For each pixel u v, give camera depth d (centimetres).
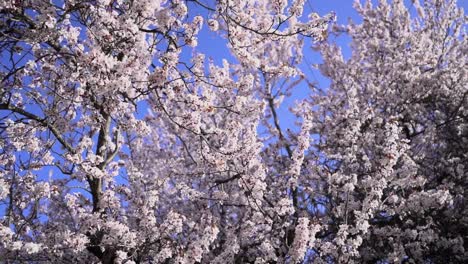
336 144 1045
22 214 658
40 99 634
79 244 580
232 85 645
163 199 986
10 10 531
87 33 541
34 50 567
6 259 621
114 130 734
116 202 643
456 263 920
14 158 618
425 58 1217
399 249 803
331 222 896
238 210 930
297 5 585
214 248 790
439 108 1180
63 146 680
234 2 626
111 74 524
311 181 956
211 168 712
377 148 943
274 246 717
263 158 1066
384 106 1159
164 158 1134
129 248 614
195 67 602
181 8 560
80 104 601
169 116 590
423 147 1123
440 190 794
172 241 630
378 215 920
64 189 779
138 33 543
